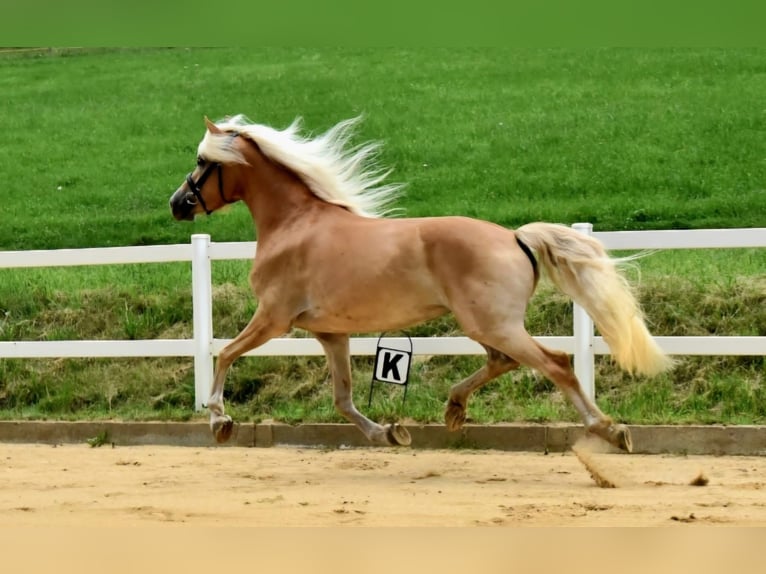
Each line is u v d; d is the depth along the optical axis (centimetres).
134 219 2262
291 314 1026
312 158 1052
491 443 1176
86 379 1423
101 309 1577
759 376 1274
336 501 866
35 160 2698
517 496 883
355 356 1383
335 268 986
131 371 1430
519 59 3231
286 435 1229
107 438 1274
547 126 2641
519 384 1291
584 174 2331
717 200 2117
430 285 952
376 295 967
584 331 1177
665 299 1420
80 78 3378
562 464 1073
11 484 980
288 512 816
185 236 2138
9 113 3069
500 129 2647
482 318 924
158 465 1101
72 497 900
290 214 1043
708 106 2673
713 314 1388
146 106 3056
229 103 3002
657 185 2239
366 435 1072
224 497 895
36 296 1623
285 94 3030
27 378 1444
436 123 2719
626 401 1241
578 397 919
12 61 3656
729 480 962
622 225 2042
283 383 1361
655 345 935
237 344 1046
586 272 932
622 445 909
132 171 2586
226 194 1083
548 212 2119
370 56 3378
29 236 2219
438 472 1035
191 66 3412
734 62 3003
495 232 950
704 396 1247
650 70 3006
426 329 1423
